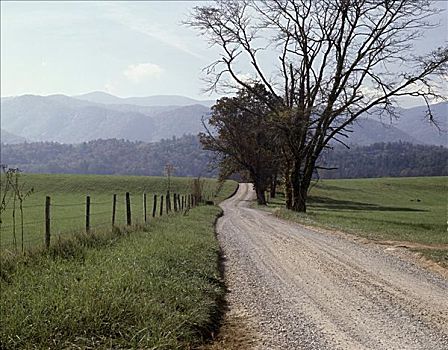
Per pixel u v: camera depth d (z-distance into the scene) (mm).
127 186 91312
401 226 27922
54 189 84875
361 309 9609
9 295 7809
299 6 35781
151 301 8219
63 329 6805
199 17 36438
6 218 32344
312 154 37969
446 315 9180
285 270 13672
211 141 63688
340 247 18422
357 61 34312
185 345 7289
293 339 7883
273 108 38094
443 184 113375
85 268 9852
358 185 111188
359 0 33531
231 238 21078
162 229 19000
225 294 10914
